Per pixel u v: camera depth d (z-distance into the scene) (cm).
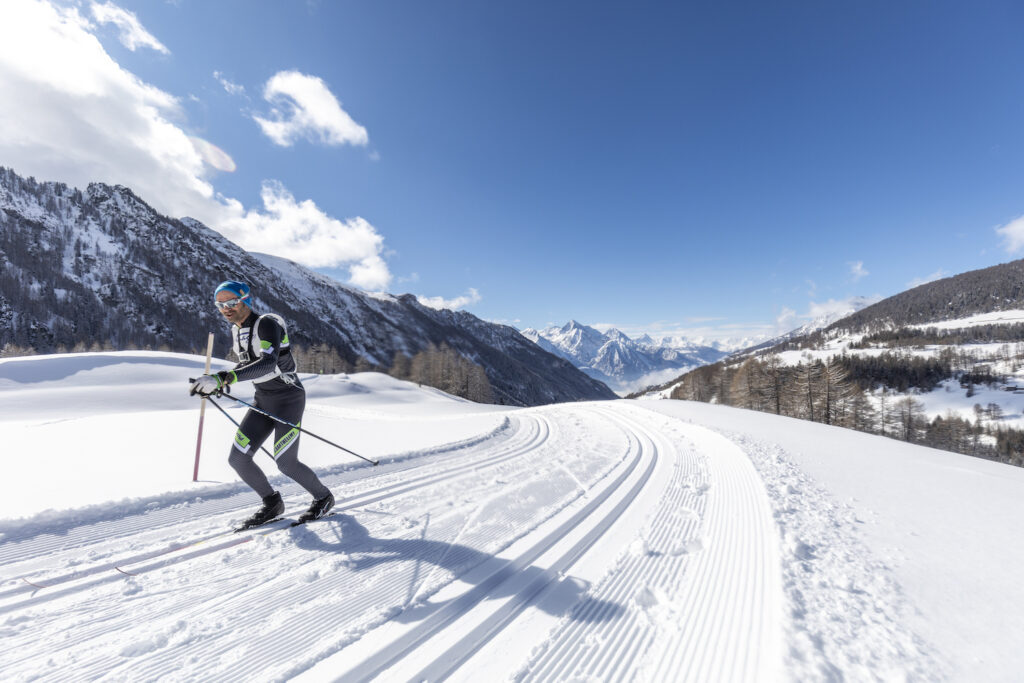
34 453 533
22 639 180
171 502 353
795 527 318
